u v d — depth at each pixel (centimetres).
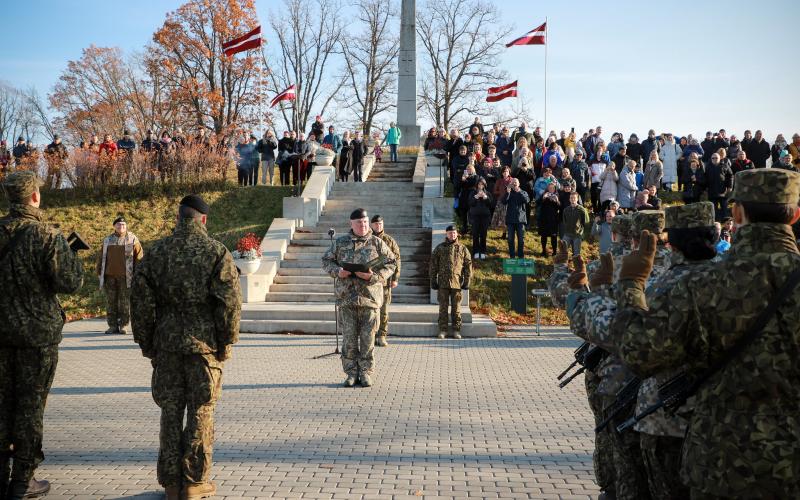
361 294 953
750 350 302
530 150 2558
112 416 786
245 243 1831
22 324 518
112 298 1491
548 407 831
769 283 304
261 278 1816
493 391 925
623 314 329
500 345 1372
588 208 2489
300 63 5341
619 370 466
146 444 678
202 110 4322
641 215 507
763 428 297
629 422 401
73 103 5303
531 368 1109
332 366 1126
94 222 2361
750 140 2588
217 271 530
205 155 2633
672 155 2666
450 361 1177
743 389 301
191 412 524
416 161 2933
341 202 2419
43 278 534
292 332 1540
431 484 564
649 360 315
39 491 539
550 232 2041
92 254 2128
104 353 1244
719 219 2244
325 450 657
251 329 1548
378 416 787
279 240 2067
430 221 2227
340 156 2739
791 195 313
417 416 786
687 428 330
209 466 528
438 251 1464
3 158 2745
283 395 899
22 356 525
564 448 664
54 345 538
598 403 506
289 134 2830
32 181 555
